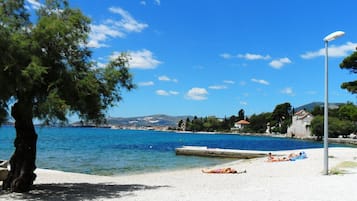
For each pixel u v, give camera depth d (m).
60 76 14.13
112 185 18.52
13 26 13.79
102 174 29.19
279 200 12.84
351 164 27.33
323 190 15.08
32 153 15.49
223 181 20.45
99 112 15.88
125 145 77.50
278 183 18.03
